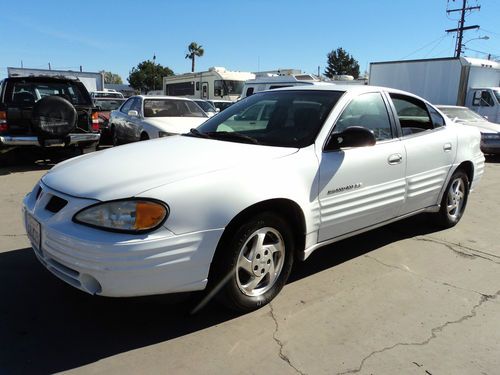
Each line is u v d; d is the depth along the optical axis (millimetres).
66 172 3172
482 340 2984
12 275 3740
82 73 25594
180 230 2701
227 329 3020
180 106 10297
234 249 2982
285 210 3275
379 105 4172
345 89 4031
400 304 3436
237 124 4094
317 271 3996
